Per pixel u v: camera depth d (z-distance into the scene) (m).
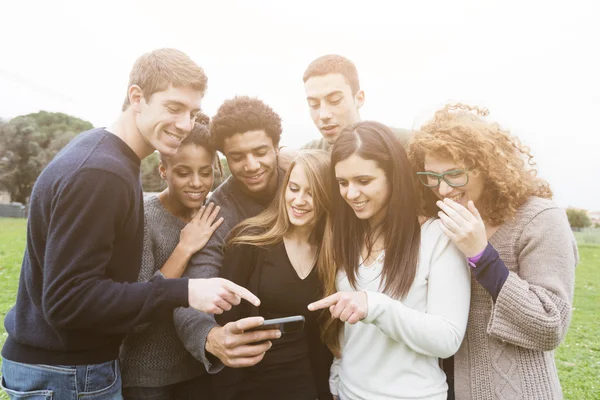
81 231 1.49
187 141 2.20
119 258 1.73
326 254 2.00
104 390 1.78
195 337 1.84
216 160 2.60
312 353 2.07
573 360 5.41
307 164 2.02
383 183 1.86
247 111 2.26
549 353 1.73
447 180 1.74
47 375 1.68
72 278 1.48
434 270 1.76
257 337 1.68
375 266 1.89
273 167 2.42
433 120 1.88
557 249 1.66
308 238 2.13
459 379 1.82
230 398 1.96
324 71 3.11
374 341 1.81
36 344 1.67
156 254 2.22
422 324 1.63
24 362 1.71
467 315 1.72
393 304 1.66
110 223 1.56
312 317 2.05
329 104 3.14
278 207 2.20
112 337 1.80
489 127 1.83
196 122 2.42
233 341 1.68
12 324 1.75
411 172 1.88
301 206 2.02
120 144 1.73
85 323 1.52
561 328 1.55
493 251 1.62
